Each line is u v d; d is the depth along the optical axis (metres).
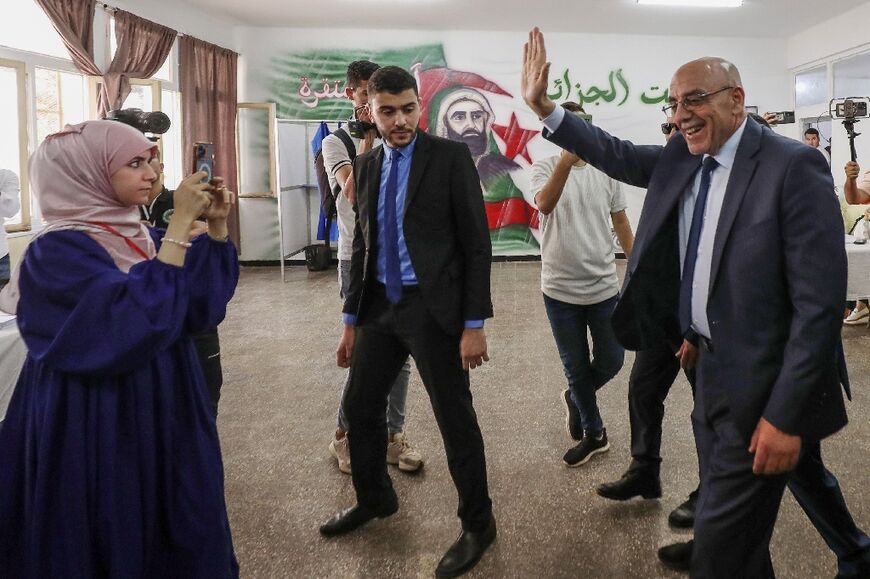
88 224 1.13
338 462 2.55
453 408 1.76
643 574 1.78
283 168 8.09
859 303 4.91
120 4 6.21
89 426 1.10
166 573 1.20
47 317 1.08
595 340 2.41
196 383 1.26
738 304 1.20
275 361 4.10
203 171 1.21
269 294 6.61
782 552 1.87
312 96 8.55
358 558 1.88
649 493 2.10
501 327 5.01
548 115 1.54
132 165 1.15
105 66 6.02
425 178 1.70
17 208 3.71
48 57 5.46
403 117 1.67
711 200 1.30
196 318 1.23
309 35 8.47
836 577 1.63
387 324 1.80
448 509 2.16
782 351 1.18
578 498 2.23
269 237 8.63
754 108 9.04
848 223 4.88
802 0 7.09
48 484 1.08
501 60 8.68
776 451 1.12
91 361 1.05
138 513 1.13
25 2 5.32
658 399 2.04
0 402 1.96
